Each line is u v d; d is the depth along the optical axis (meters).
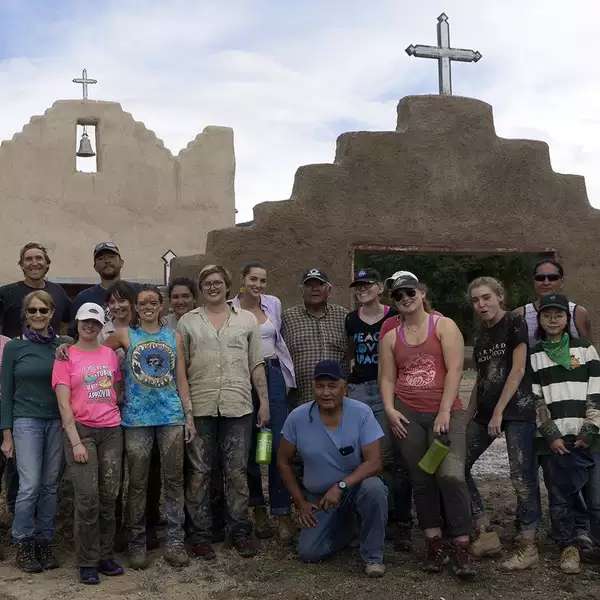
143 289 5.78
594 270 9.06
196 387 5.80
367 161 8.46
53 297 6.93
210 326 5.86
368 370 6.31
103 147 20.17
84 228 19.92
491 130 8.82
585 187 9.12
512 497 7.35
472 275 21.62
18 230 19.47
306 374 6.46
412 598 5.07
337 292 8.34
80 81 20.33
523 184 8.88
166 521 6.26
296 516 6.60
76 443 5.29
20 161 19.58
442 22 9.34
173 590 5.21
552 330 5.69
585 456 5.59
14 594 5.12
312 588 5.22
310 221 8.30
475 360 6.00
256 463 6.27
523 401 5.70
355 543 6.02
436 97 8.69
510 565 5.51
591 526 5.67
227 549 6.00
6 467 6.62
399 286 5.53
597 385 5.59
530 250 8.87
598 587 5.27
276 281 8.20
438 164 8.64
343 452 5.57
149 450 5.59
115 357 5.61
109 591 5.19
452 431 5.49
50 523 5.64
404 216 8.52
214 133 20.94
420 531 6.44
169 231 20.48
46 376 5.57
